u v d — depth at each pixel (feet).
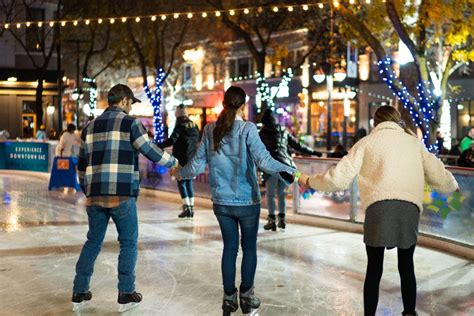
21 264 24.73
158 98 85.71
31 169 68.74
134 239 18.57
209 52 156.46
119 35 98.22
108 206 17.98
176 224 34.86
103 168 17.93
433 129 40.81
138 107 171.01
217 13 43.83
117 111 18.40
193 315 18.26
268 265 24.62
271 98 69.41
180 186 37.22
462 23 39.88
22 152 69.62
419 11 39.99
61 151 52.06
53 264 24.76
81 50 118.01
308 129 131.44
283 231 32.45
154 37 92.17
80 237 30.66
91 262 18.67
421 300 19.84
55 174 52.16
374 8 43.24
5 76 113.80
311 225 34.53
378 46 41.45
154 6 85.97
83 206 42.57
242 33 65.62
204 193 43.32
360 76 122.93
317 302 19.60
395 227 15.37
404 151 15.81
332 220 33.53
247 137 17.22
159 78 86.07
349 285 21.66
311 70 126.21
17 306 19.12
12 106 116.57
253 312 18.35
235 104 17.51
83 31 109.40
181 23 102.78
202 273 23.30
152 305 19.21
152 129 117.70
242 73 151.33
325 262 25.18
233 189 17.25
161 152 18.21
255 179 17.54
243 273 17.75
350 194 32.45
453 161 57.26
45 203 44.04
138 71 169.89
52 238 30.32
